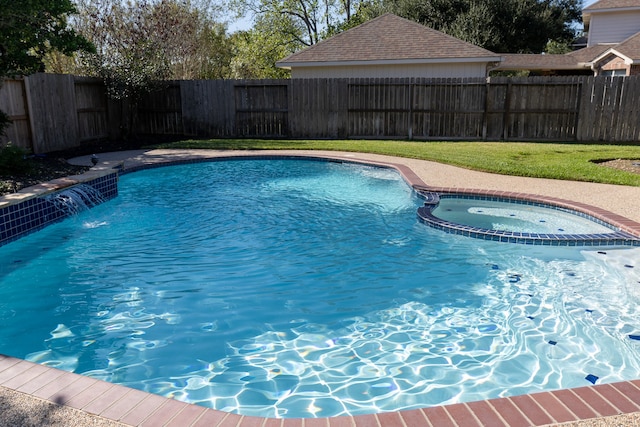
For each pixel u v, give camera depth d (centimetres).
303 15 3066
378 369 342
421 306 441
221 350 369
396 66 1717
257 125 1625
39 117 1138
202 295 464
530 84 1469
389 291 473
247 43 2914
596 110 1452
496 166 995
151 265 541
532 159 1117
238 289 478
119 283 493
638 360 352
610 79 1418
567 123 1484
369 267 534
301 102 1589
